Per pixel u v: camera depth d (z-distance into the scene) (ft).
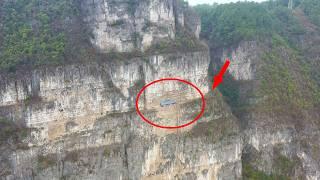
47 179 170.91
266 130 236.02
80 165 177.17
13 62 172.96
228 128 212.23
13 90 169.07
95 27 192.44
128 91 191.42
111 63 187.52
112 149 184.34
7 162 164.04
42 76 172.45
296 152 235.61
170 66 198.59
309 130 240.94
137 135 190.29
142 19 197.98
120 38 194.49
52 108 174.29
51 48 183.93
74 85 178.60
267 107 242.78
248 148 239.30
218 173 208.85
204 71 211.20
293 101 247.50
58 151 175.83
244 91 260.83
